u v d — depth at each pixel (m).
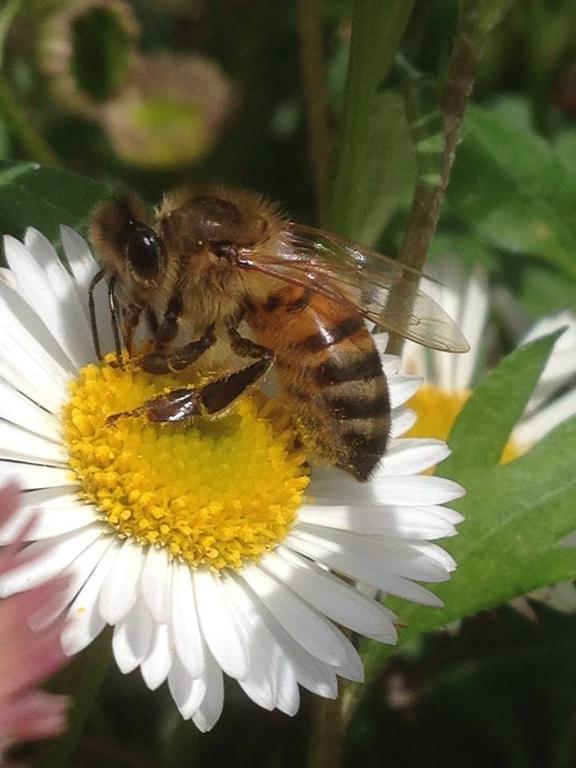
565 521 0.06
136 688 0.07
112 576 0.05
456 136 0.06
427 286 0.07
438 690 0.07
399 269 0.06
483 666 0.07
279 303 0.06
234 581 0.05
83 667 0.05
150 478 0.05
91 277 0.06
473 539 0.06
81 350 0.06
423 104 0.06
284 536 0.05
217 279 0.06
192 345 0.06
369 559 0.05
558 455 0.06
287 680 0.05
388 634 0.05
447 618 0.06
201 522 0.05
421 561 0.05
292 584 0.05
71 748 0.05
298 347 0.06
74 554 0.05
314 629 0.05
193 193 0.06
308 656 0.05
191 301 0.06
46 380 0.05
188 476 0.05
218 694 0.05
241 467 0.05
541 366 0.06
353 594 0.05
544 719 0.07
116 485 0.05
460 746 0.07
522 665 0.07
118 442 0.05
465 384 0.07
